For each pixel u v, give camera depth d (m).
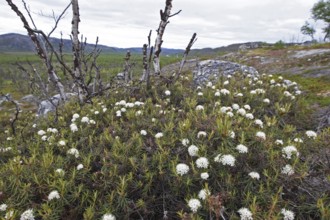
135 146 4.43
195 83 9.62
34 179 3.62
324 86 11.61
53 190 3.46
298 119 6.85
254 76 10.76
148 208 3.50
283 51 28.12
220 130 3.91
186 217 2.96
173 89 7.78
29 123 7.71
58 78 8.47
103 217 3.11
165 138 4.35
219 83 8.41
